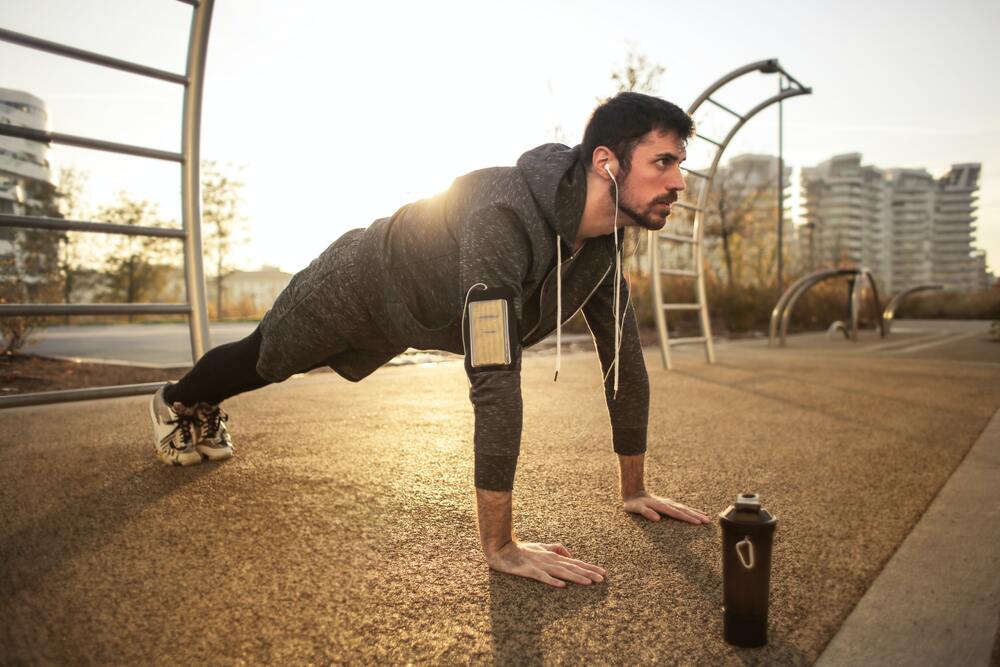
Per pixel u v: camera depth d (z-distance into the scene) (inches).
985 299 1194.0
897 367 271.1
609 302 75.5
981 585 63.7
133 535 70.4
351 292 72.1
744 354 343.9
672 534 75.0
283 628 52.3
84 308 124.6
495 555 63.9
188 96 137.2
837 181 3976.4
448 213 65.9
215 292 1164.5
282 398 170.6
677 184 61.4
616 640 52.0
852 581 64.8
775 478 100.4
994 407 170.9
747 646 51.4
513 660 48.8
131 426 127.6
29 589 57.7
